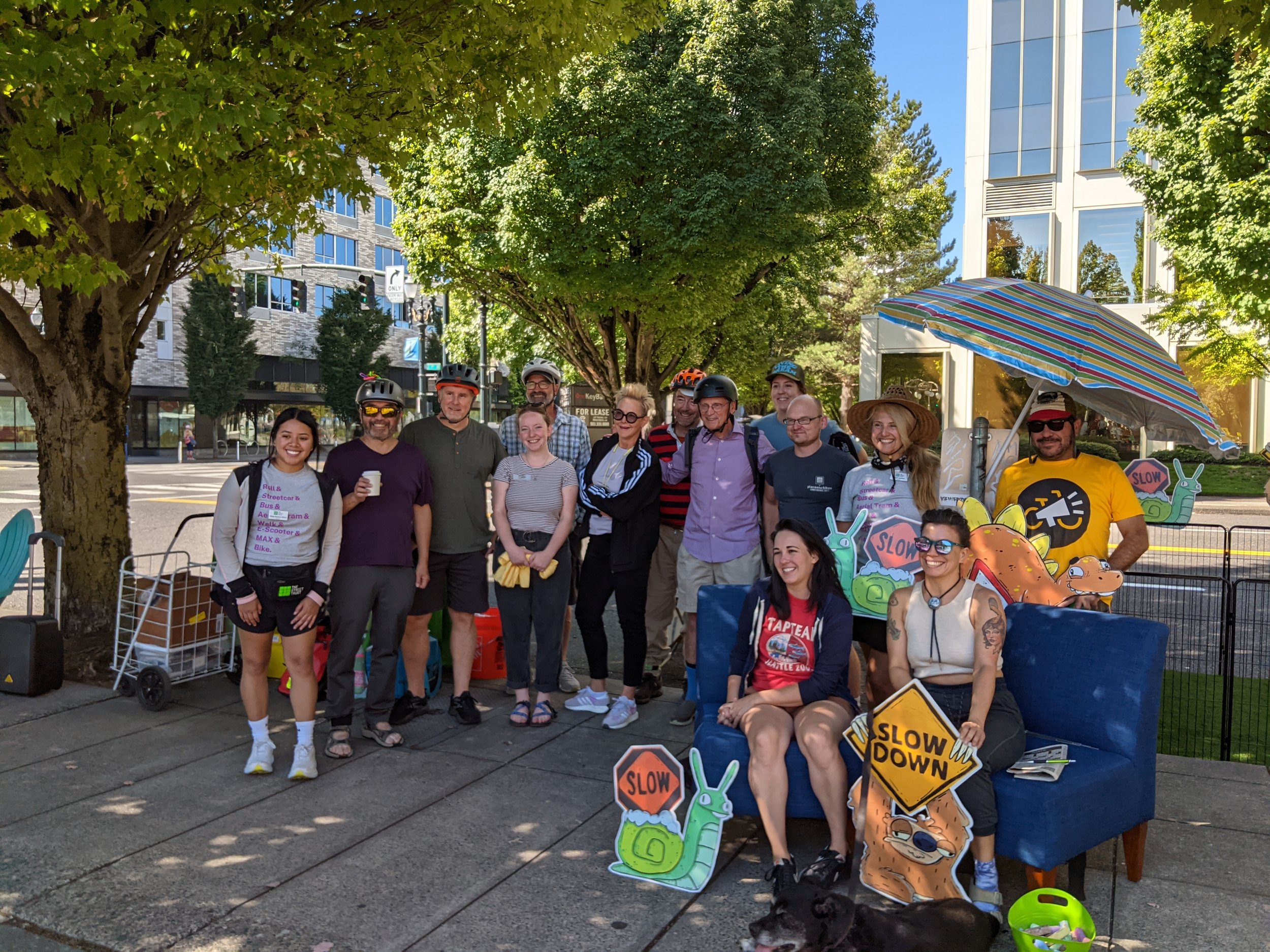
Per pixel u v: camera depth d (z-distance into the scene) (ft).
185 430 130.52
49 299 20.99
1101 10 83.46
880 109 62.34
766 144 49.19
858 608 14.76
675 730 17.63
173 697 19.21
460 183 53.52
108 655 20.57
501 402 173.99
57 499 21.31
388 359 162.20
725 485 17.52
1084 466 15.14
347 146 18.65
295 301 80.74
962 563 11.90
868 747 11.40
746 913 10.91
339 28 18.92
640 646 17.84
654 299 53.98
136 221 21.09
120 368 21.75
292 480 15.08
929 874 10.85
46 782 14.60
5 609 28.27
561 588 17.90
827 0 54.39
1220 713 19.80
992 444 17.29
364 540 16.12
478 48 20.06
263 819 13.30
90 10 14.79
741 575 17.44
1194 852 12.60
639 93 48.83
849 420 15.57
